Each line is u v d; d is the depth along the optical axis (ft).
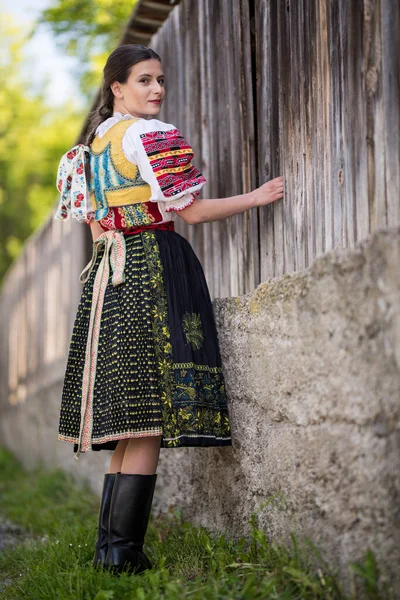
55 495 18.95
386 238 6.10
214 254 11.75
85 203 9.27
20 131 47.50
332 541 6.86
